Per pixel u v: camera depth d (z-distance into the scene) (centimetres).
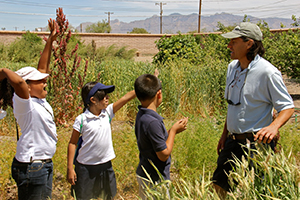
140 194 264
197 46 1184
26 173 258
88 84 285
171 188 203
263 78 255
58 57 589
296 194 204
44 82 273
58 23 574
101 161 286
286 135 444
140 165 263
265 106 263
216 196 210
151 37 3222
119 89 673
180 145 408
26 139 258
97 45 3006
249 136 270
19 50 1714
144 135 245
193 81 746
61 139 441
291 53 941
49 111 271
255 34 259
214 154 385
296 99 857
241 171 226
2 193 336
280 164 220
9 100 269
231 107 281
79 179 284
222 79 752
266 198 211
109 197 296
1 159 363
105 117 294
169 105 701
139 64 850
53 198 340
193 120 504
